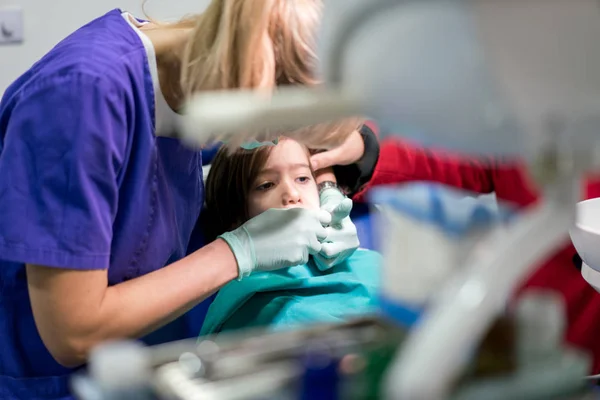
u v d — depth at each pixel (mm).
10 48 2412
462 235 663
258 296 1484
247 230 1318
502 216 668
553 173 624
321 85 697
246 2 883
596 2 582
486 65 595
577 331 1573
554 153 620
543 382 646
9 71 2434
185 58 1017
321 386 612
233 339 737
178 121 1237
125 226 1213
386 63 629
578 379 667
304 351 667
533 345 667
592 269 1107
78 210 1081
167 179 1312
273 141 1251
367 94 652
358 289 1493
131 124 1164
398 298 689
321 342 692
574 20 583
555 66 588
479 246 640
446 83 608
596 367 1539
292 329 758
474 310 576
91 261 1089
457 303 582
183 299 1204
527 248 611
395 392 558
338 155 1656
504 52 590
